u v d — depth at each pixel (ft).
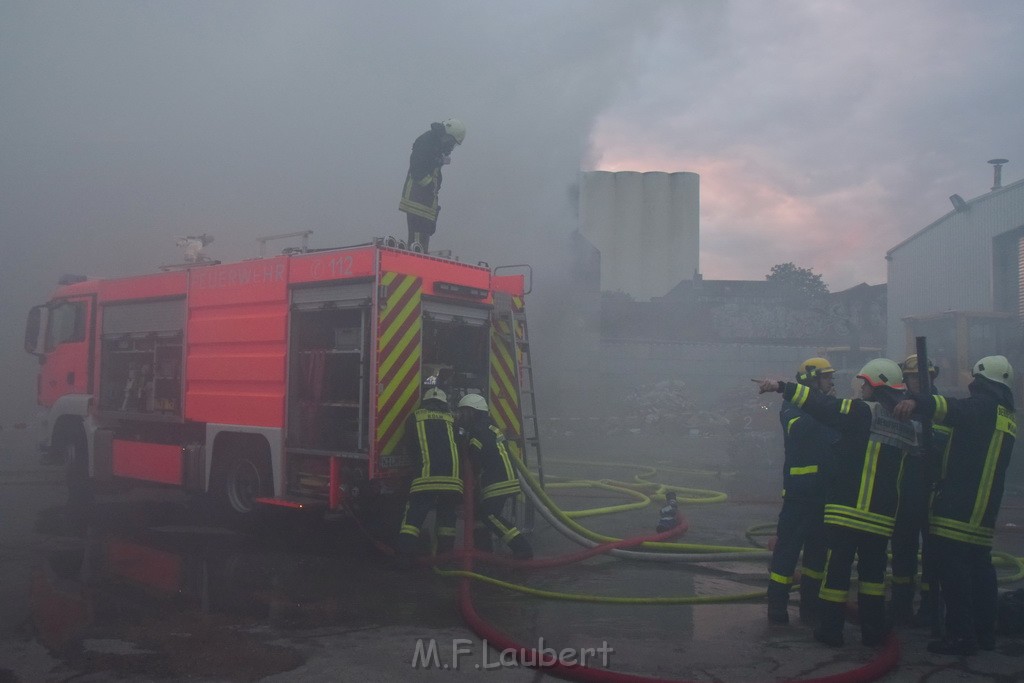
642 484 32.22
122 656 12.52
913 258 66.13
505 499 19.10
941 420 13.33
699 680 11.81
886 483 13.30
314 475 20.18
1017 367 41.16
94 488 28.25
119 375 27.12
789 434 15.55
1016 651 13.48
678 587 17.57
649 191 116.47
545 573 18.75
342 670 12.04
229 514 22.59
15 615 14.55
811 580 15.01
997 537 23.59
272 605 15.49
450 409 20.95
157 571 17.98
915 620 15.07
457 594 16.48
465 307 21.79
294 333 20.84
